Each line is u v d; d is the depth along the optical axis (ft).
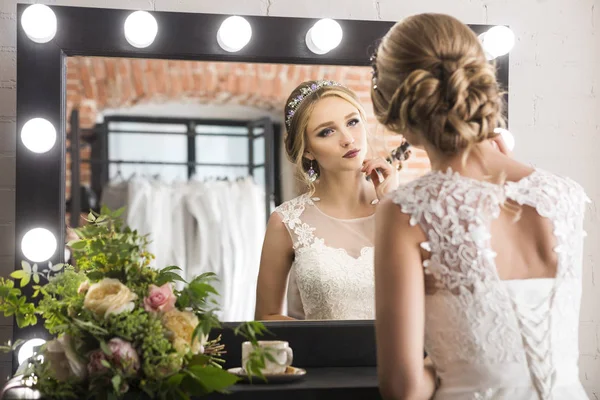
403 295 4.03
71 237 6.57
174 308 5.24
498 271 4.04
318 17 7.12
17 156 6.52
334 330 6.60
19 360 6.37
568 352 4.12
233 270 6.69
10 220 6.79
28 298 6.45
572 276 4.12
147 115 6.70
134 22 6.54
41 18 6.44
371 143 6.75
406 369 4.00
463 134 3.99
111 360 4.81
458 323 4.05
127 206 6.66
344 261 6.68
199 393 4.91
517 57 7.43
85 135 6.63
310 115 6.76
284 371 5.59
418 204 4.09
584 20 7.53
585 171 7.46
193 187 6.73
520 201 4.07
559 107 7.45
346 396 5.26
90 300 4.98
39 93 6.56
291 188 6.76
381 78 4.33
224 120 6.77
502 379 4.00
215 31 6.76
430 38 4.12
